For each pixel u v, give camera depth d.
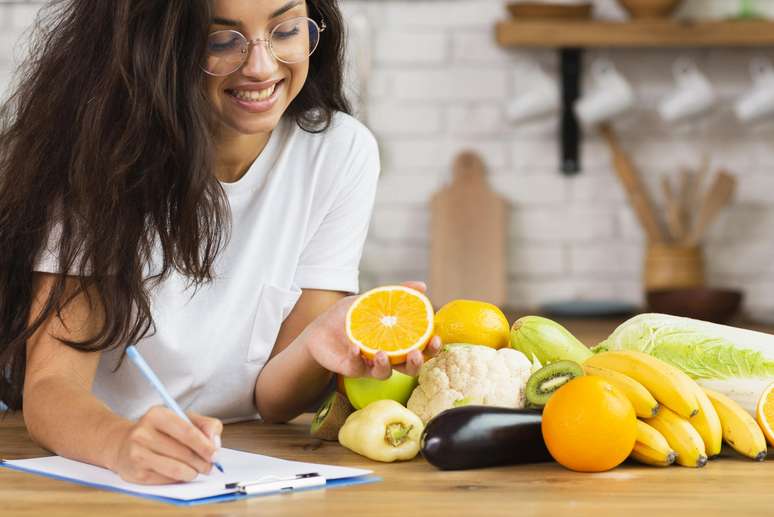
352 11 3.84
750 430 1.45
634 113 3.86
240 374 1.85
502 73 3.87
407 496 1.24
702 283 3.78
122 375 1.81
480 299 3.86
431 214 3.88
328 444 1.59
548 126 3.88
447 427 1.38
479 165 3.88
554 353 1.59
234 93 1.63
